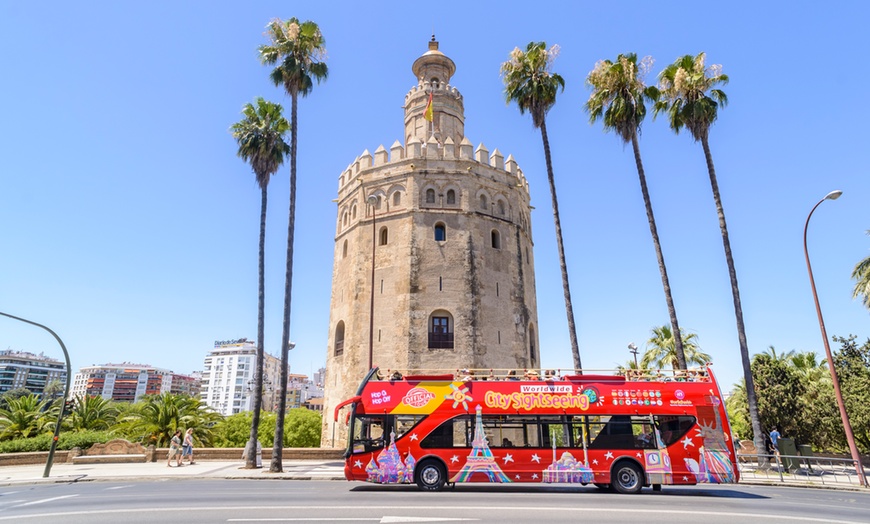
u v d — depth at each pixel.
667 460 16.44
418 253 33.47
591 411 17.03
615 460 16.48
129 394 172.38
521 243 38.03
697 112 26.67
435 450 16.88
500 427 17.03
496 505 12.46
